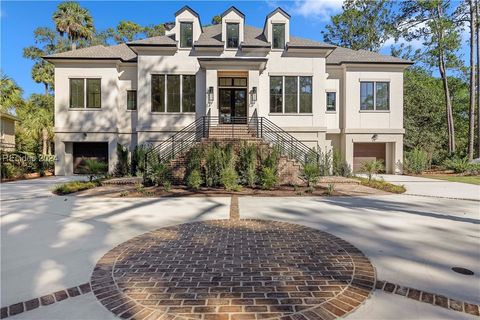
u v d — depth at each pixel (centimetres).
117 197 1018
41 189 1229
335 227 625
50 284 362
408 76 2828
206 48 1692
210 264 420
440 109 2620
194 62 1709
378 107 1889
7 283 365
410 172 1939
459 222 665
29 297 331
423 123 2633
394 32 2634
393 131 1884
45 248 495
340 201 940
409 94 2658
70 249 490
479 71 2211
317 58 1733
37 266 419
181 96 1705
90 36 2973
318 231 593
